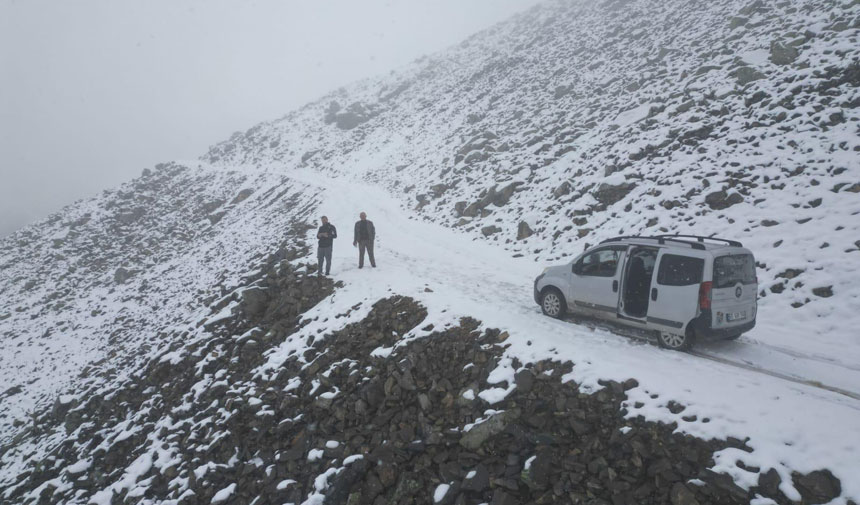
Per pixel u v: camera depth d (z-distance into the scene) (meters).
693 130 16.17
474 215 21.30
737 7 27.67
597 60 35.25
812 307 8.86
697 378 5.80
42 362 24.38
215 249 31.78
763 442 4.57
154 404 10.99
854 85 13.40
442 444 6.15
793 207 11.13
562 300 8.81
